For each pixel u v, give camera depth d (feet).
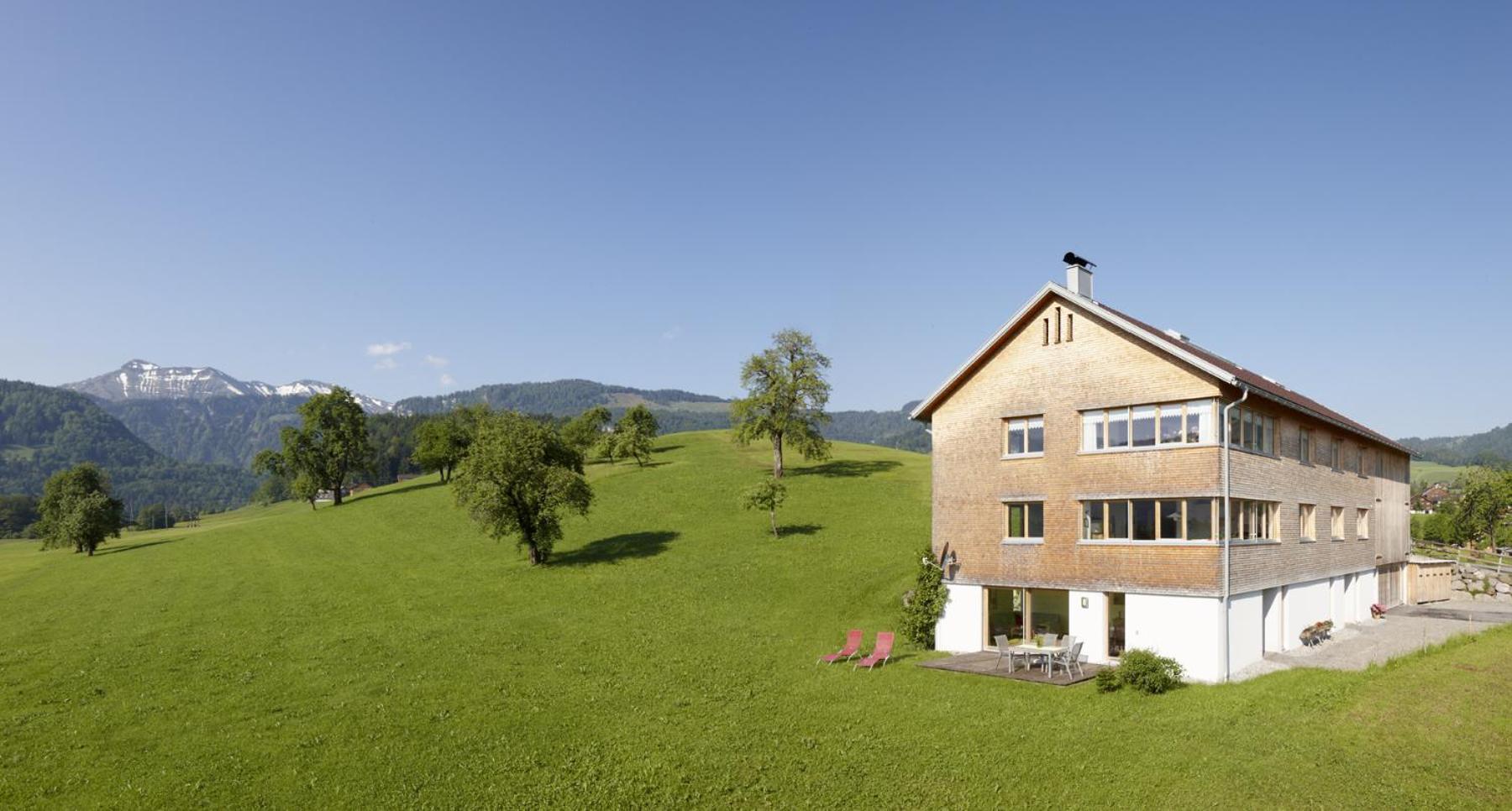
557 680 103.09
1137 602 97.96
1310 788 59.88
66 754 78.38
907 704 87.51
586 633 130.93
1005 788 63.00
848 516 216.95
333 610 157.69
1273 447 108.47
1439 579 167.32
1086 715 80.59
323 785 69.05
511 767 72.33
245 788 68.74
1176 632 94.68
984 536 113.39
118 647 130.82
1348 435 134.41
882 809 60.44
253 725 86.89
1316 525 121.19
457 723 85.71
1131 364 100.53
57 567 248.93
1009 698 88.28
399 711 90.48
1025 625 109.70
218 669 113.91
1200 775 63.26
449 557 206.49
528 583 170.91
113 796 67.62
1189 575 94.17
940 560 118.32
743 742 76.48
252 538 264.11
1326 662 101.35
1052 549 106.01
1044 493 107.34
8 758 77.20
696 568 175.83
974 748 72.08
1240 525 98.02
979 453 114.73
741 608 147.43
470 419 380.99
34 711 94.22
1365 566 139.95
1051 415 107.55
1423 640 114.01
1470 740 68.13
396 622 143.84
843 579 160.56
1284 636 109.29
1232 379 90.12
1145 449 98.68
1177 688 89.56
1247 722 74.84
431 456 356.18
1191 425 95.71
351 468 346.33
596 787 66.90
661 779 67.92
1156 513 97.66
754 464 308.19
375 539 240.73
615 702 92.48
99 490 305.12
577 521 230.07
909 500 233.96
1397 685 84.02
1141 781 62.90
